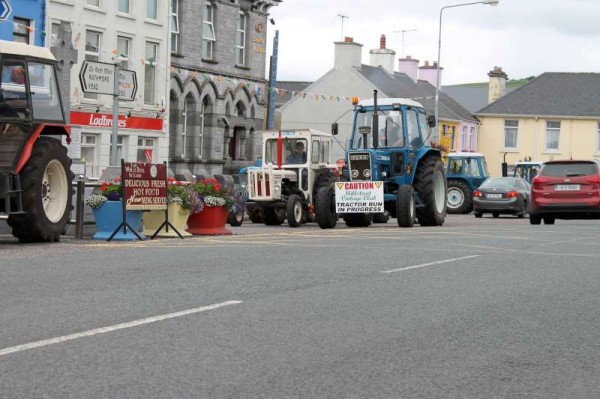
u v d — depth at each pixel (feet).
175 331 25.66
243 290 33.65
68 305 29.60
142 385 19.88
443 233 70.23
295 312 29.25
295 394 19.53
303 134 89.76
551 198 89.25
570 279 39.65
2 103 52.06
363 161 81.61
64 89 93.25
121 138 132.26
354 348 24.20
